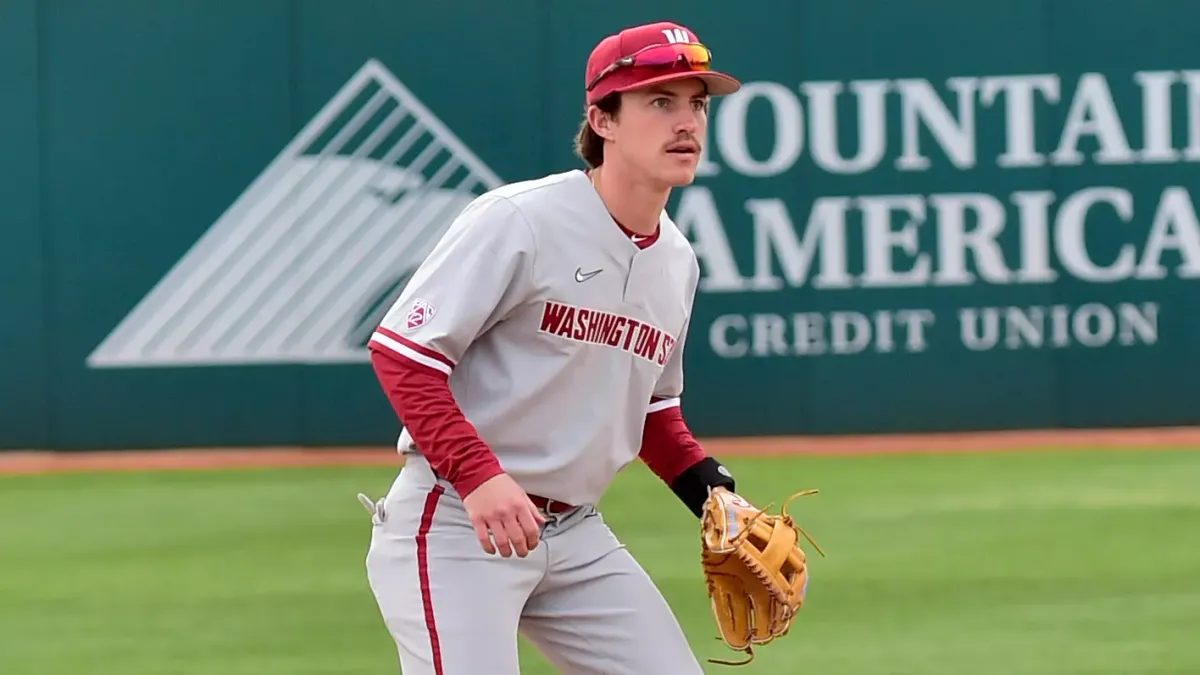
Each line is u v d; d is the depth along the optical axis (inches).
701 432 1494.8
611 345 397.1
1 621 820.0
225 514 1144.2
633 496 1170.0
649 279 397.4
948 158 1476.4
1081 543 983.6
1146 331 1478.8
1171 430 1478.8
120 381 1467.8
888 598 842.8
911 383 1488.7
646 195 387.9
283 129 1459.2
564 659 420.2
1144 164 1471.5
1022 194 1475.1
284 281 1466.5
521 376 391.9
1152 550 959.6
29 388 1464.1
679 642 415.5
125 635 784.3
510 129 1467.8
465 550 391.5
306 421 1473.9
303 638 770.2
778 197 1481.3
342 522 1099.9
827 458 1368.1
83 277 1461.6
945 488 1203.2
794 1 1470.2
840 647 740.7
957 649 735.1
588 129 398.3
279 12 1454.2
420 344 374.0
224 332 1469.0
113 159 1454.2
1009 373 1485.0
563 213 385.7
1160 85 1467.8
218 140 1459.2
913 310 1485.0
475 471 366.6
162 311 1465.3
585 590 412.2
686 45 379.2
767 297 1487.5
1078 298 1480.1
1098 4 1466.5
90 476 1346.0
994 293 1480.1
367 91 1462.8
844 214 1481.3
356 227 1466.5
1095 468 1285.7
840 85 1477.6
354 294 1467.8
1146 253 1475.1
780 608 422.0
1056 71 1470.2
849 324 1487.5
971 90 1473.9
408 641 395.5
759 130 1480.1
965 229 1478.8
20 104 1448.1
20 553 1007.0
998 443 1438.2
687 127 381.7
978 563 928.9
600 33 1465.3
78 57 1448.1
